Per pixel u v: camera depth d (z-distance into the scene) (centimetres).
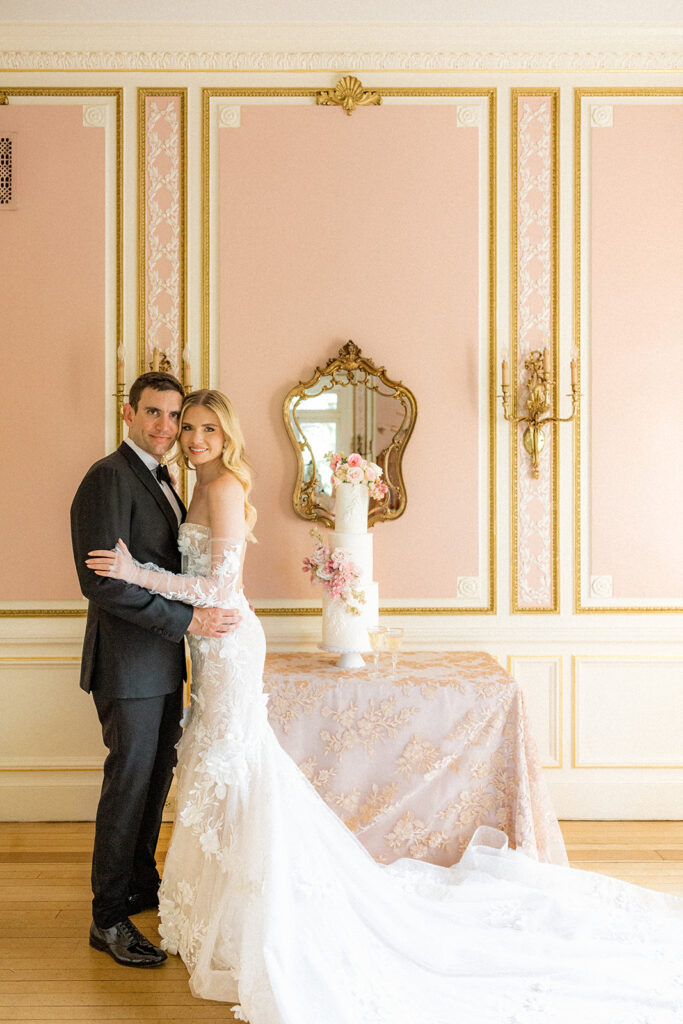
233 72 372
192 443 258
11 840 352
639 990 229
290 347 374
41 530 374
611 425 378
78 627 374
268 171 374
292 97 373
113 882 261
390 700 303
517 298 376
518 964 238
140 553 260
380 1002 218
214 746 244
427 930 250
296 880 235
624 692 379
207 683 250
